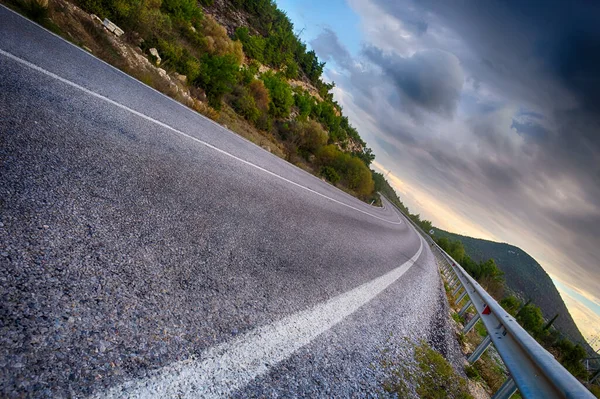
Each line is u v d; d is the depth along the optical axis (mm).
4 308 950
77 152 2221
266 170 6727
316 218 5746
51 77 3365
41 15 6656
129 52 10438
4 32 4016
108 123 3117
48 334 961
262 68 63719
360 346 2357
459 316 6695
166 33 17641
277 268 2627
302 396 1440
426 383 2553
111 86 4797
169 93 9273
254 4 78375
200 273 1821
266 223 3510
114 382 948
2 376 789
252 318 1745
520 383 2188
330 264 3801
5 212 1319
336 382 1730
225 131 8688
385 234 12117
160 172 2816
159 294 1442
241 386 1259
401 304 4363
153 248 1761
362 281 4098
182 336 1294
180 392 1059
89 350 996
